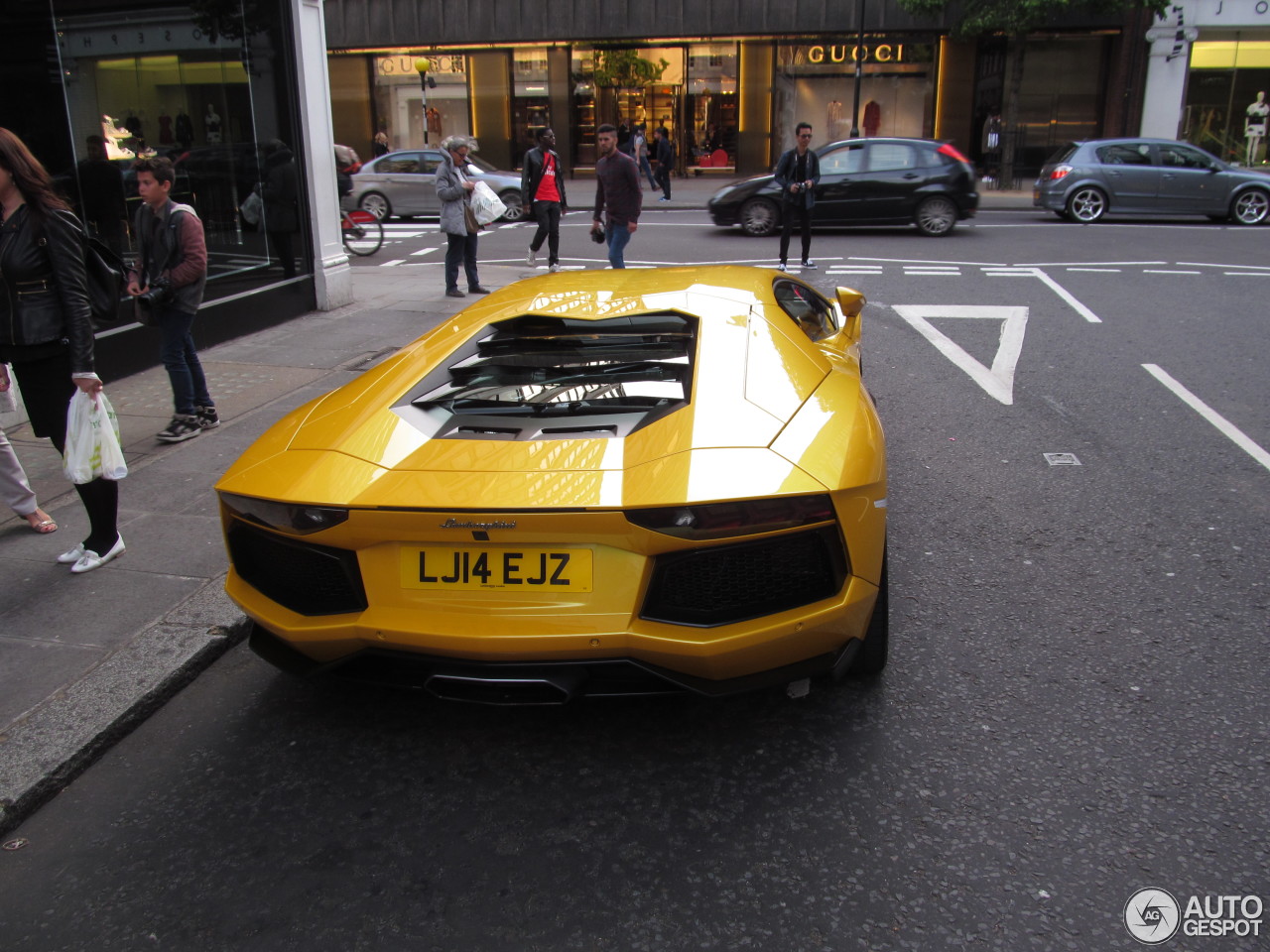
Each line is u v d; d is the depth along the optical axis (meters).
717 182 27.05
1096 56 26.27
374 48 28.53
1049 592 3.88
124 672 3.29
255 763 2.94
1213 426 5.99
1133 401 6.58
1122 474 5.20
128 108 7.49
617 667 2.59
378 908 2.33
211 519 4.60
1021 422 6.16
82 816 2.72
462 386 3.16
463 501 2.50
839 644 2.74
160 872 2.48
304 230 9.68
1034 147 27.00
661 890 2.37
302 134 9.52
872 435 2.96
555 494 2.50
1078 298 10.35
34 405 4.20
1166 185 17.11
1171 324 9.00
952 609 3.75
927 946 2.16
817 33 26.58
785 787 2.73
